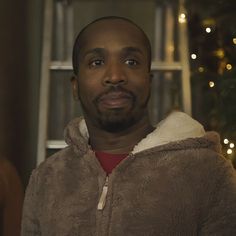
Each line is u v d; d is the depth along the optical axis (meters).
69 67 3.06
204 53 3.21
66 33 3.44
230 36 3.12
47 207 1.35
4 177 2.22
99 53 1.32
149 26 3.49
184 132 1.34
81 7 3.48
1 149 2.88
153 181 1.29
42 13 3.24
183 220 1.27
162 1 3.42
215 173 1.31
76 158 1.39
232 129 2.88
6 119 2.93
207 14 3.22
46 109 2.94
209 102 3.15
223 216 1.29
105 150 1.37
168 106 3.26
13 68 3.00
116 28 1.33
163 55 3.40
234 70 2.92
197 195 1.28
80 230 1.29
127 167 1.31
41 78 2.98
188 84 2.98
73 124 1.45
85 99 1.33
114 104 1.29
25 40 3.12
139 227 1.26
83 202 1.31
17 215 2.21
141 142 1.32
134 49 1.32
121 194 1.29
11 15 2.99
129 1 3.48
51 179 1.39
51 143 2.94
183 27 3.10
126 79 1.29
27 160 3.06
